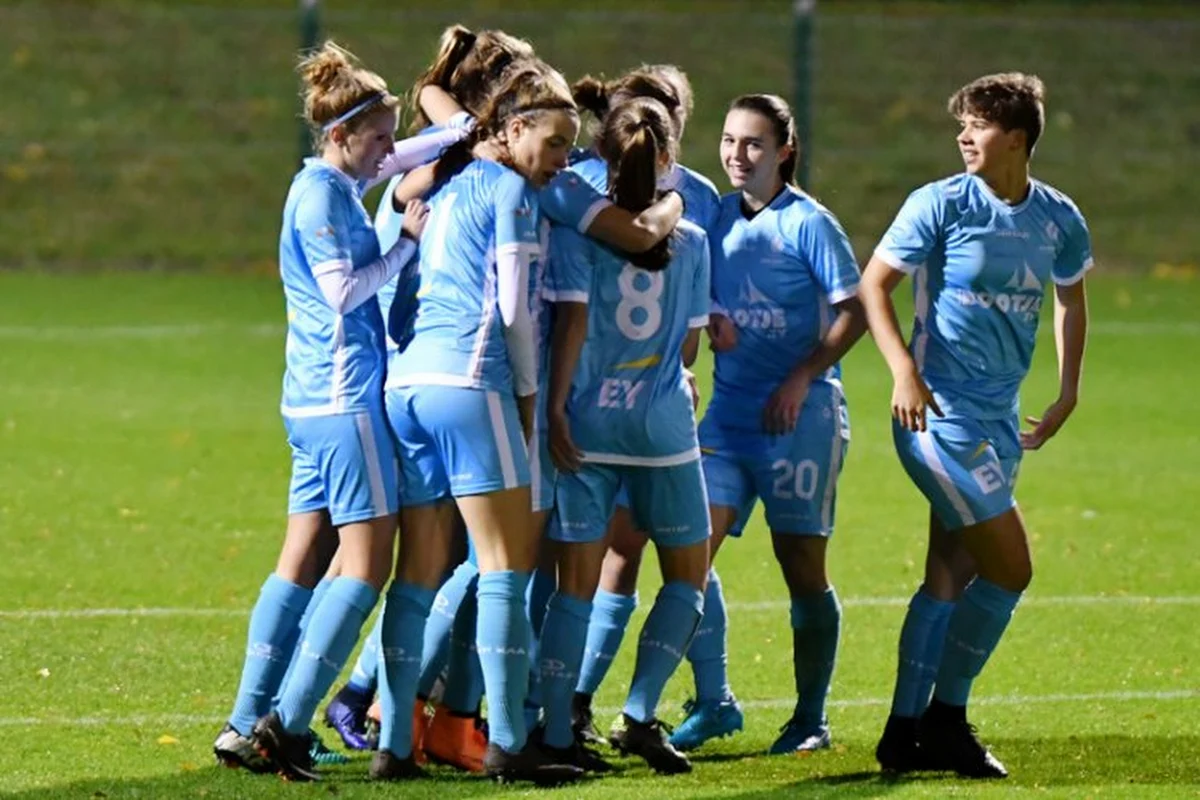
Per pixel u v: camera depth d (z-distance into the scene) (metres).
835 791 22.33
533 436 22.98
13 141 96.25
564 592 23.66
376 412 22.77
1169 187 97.19
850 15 112.00
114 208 91.81
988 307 24.02
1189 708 28.08
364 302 22.88
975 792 22.45
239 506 43.06
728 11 110.25
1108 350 67.88
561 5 110.38
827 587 26.20
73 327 69.62
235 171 95.38
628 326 23.28
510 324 21.98
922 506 44.16
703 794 22.00
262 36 105.88
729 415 26.52
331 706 25.70
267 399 57.28
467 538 24.61
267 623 23.52
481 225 22.19
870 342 69.25
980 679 29.89
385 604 23.22
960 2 114.62
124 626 32.41
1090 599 35.56
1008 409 24.47
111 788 22.33
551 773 22.62
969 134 24.00
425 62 102.62
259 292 79.44
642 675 23.66
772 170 26.28
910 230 23.95
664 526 23.88
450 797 21.91
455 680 23.98
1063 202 24.55
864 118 101.56
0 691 28.03
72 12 106.62
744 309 26.30
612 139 23.14
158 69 102.69
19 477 45.50
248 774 23.08
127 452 48.94
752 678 30.16
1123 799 22.06
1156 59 107.94
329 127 22.86
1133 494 45.66
